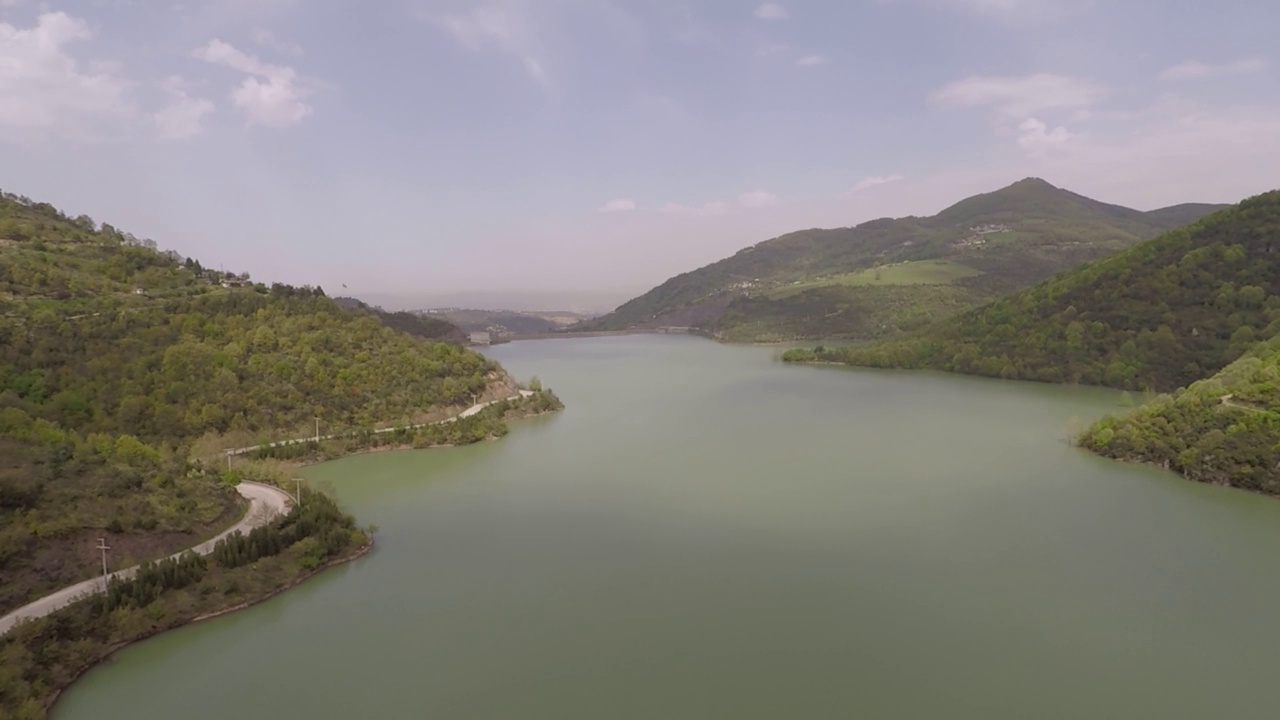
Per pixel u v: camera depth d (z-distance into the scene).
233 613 59.59
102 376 100.19
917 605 61.53
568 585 65.69
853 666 52.53
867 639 56.19
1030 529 78.50
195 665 52.72
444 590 64.75
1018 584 65.19
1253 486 89.44
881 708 47.69
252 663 53.06
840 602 62.09
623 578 67.00
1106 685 50.22
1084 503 86.94
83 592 56.50
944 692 49.44
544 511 85.94
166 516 67.25
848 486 95.25
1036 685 50.25
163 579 58.69
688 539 76.50
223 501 74.06
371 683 50.78
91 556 60.00
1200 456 96.19
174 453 91.69
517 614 60.47
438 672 52.12
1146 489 92.25
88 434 86.56
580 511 85.88
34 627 50.28
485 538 77.06
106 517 63.53
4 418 77.94
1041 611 60.38
